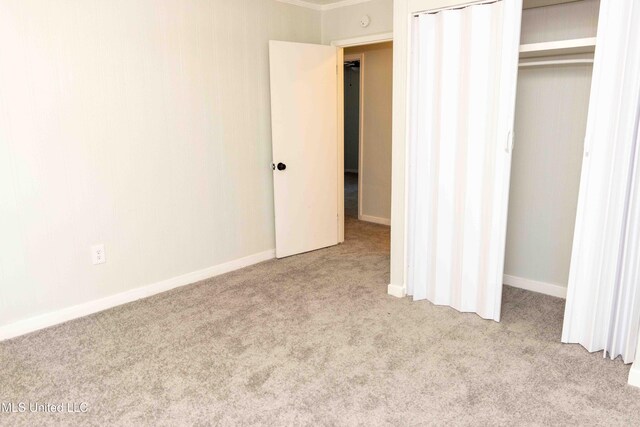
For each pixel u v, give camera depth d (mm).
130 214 3191
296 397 2127
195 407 2061
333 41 4363
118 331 2799
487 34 2611
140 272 3311
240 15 3678
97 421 1967
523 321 2879
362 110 5559
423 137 2986
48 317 2873
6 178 2609
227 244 3869
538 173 3238
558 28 2980
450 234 2998
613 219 2301
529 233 3359
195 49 3406
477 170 2793
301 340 2662
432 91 2912
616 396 2105
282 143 4051
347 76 9984
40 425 1942
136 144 3154
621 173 2244
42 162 2732
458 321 2887
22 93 2605
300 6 4176
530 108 3193
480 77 2676
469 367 2357
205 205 3650
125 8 2982
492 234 2764
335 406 2059
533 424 1927
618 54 2160
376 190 5613
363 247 4598
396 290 3295
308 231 4410
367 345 2596
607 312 2402
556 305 3129
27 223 2721
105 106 2963
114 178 3072
